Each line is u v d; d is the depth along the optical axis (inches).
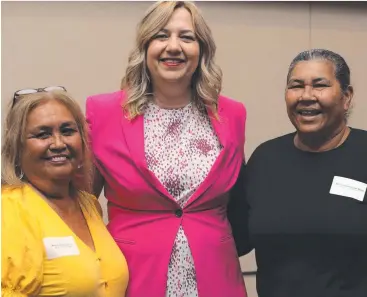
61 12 126.7
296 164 79.4
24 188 68.6
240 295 82.7
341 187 74.8
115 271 72.6
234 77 137.4
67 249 65.9
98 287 67.7
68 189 73.0
